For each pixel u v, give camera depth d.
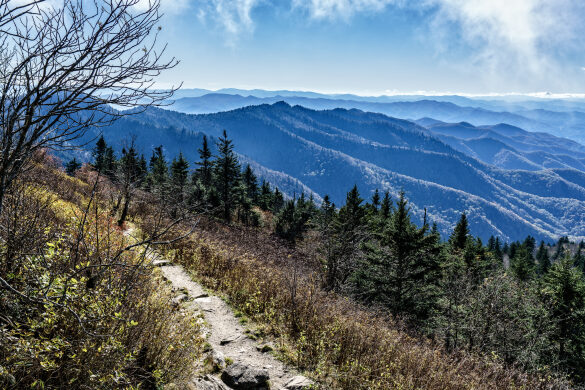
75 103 2.24
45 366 2.71
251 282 11.00
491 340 13.16
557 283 19.27
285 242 27.42
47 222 3.93
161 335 4.66
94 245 4.19
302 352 6.89
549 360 15.18
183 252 13.29
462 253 25.92
